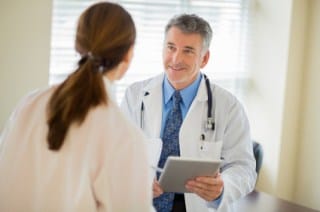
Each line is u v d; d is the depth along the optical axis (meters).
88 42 1.25
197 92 2.08
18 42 2.53
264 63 3.60
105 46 1.24
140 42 3.24
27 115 1.31
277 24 3.50
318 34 3.43
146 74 3.28
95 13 1.26
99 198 1.22
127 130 1.27
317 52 3.44
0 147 1.36
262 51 3.61
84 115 1.23
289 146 3.59
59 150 1.24
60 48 2.89
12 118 1.36
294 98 3.54
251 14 3.64
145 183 1.27
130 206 1.25
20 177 1.29
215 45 3.54
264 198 2.48
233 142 2.10
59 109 1.24
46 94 1.32
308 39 3.50
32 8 2.54
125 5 3.15
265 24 3.58
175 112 2.07
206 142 2.04
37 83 2.62
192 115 2.05
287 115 3.53
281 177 3.59
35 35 2.57
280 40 3.49
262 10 3.60
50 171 1.25
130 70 3.22
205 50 2.04
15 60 2.54
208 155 2.03
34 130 1.29
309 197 3.55
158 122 2.06
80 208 1.20
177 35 1.95
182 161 1.61
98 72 1.25
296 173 3.64
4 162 1.31
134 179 1.26
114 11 1.26
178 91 2.07
